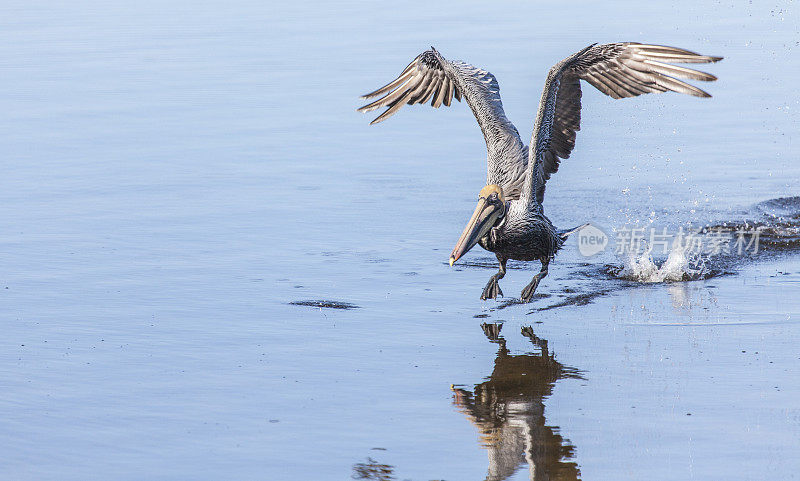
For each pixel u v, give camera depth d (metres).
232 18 36.66
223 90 25.80
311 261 14.18
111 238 15.23
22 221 16.14
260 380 10.01
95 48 31.50
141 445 8.56
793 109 22.44
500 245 11.30
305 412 9.23
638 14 33.19
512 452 8.38
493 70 25.20
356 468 8.12
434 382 9.95
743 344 10.80
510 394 9.61
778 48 27.53
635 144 20.58
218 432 8.80
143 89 26.08
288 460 8.27
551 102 10.98
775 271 13.57
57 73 27.98
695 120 22.17
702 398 9.38
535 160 11.12
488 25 32.28
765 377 9.83
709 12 33.22
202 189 18.06
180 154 20.42
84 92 25.83
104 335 11.28
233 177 18.84
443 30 31.73
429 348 10.91
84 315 11.93
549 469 8.05
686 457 8.20
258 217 16.39
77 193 17.81
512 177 11.66
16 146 20.98
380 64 27.19
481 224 11.01
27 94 25.61
